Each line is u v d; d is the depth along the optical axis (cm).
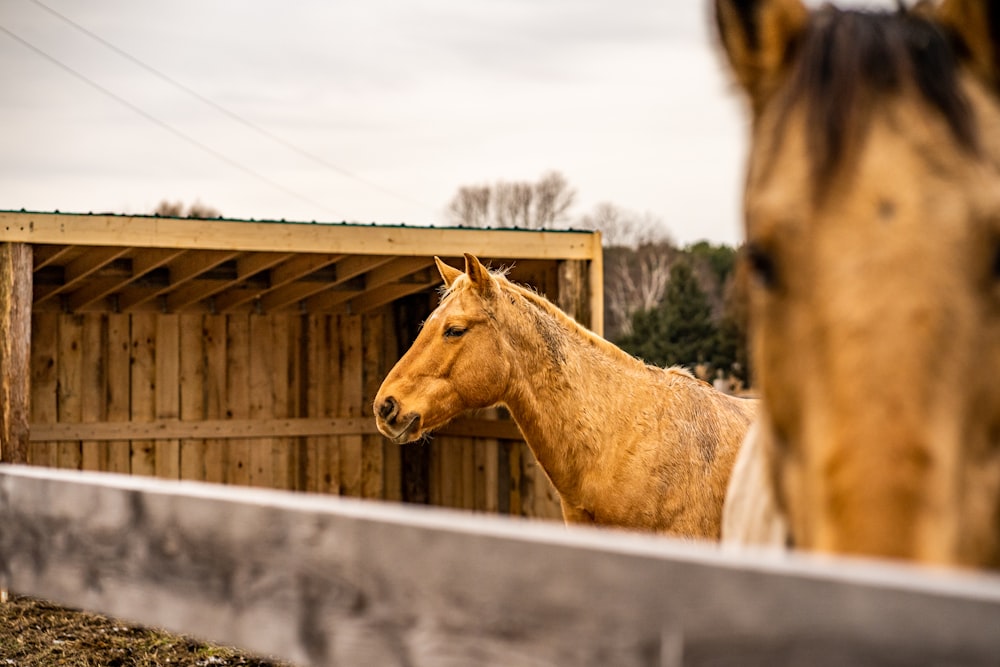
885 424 111
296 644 150
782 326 128
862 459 111
